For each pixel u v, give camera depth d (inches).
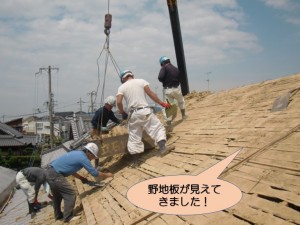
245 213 121.9
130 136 254.5
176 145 257.9
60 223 225.6
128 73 260.7
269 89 303.0
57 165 226.4
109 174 251.4
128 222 158.1
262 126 209.3
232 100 329.1
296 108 211.8
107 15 286.4
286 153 154.1
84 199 239.5
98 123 305.0
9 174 597.3
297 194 119.2
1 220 323.6
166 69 310.5
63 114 2869.1
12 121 2775.6
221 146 206.7
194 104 407.8
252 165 157.4
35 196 293.0
